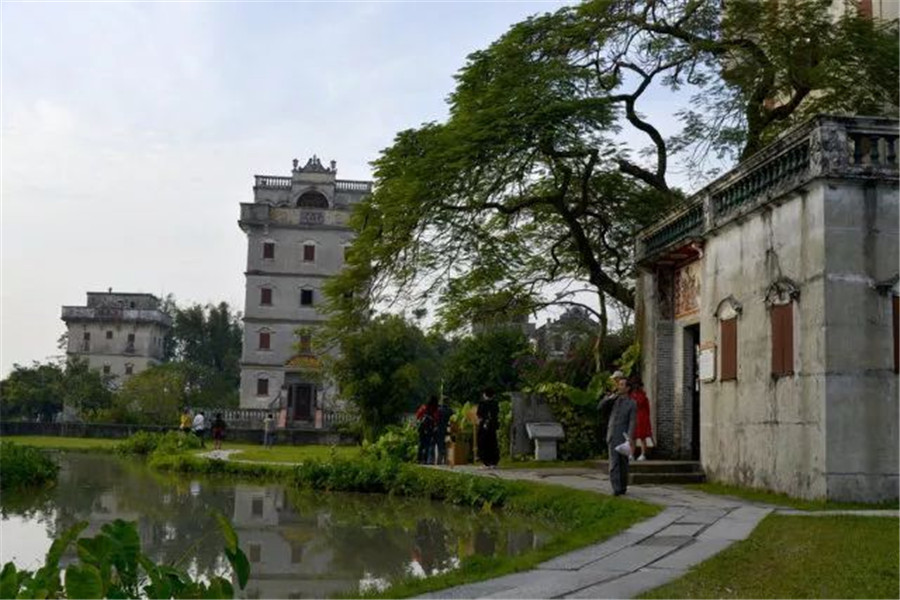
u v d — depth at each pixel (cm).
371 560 1392
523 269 2947
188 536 1653
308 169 7738
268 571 1306
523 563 1020
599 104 2241
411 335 5194
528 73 2347
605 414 1669
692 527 1194
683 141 2669
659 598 805
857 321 1375
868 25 2336
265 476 2994
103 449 4822
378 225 2519
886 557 921
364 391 5044
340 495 2395
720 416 1756
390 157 2528
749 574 888
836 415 1356
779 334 1515
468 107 2389
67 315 9662
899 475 1355
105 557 668
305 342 6988
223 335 11000
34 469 2625
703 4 2483
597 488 1716
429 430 2647
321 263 7662
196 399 7950
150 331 9769
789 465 1472
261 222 7600
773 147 1540
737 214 1680
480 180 2447
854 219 1393
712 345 1806
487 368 5256
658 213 2648
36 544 1572
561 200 2539
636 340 2345
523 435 2595
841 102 2398
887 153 1404
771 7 2402
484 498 1934
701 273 1886
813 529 1098
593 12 2392
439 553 1440
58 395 8200
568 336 3734
